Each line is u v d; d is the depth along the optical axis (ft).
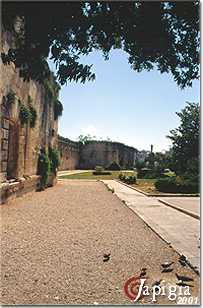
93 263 20.34
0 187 40.98
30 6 13.98
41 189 70.08
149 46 15.70
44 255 21.70
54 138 85.46
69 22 14.60
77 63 15.42
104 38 15.60
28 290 15.83
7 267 18.98
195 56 16.38
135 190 78.59
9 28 15.92
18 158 51.60
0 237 26.27
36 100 63.21
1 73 40.14
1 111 41.42
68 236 27.58
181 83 17.25
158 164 139.44
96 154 221.87
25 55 15.33
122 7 14.74
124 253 22.94
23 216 36.40
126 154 247.91
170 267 19.92
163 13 15.07
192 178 76.38
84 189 76.69
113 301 14.94
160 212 44.16
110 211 43.39
